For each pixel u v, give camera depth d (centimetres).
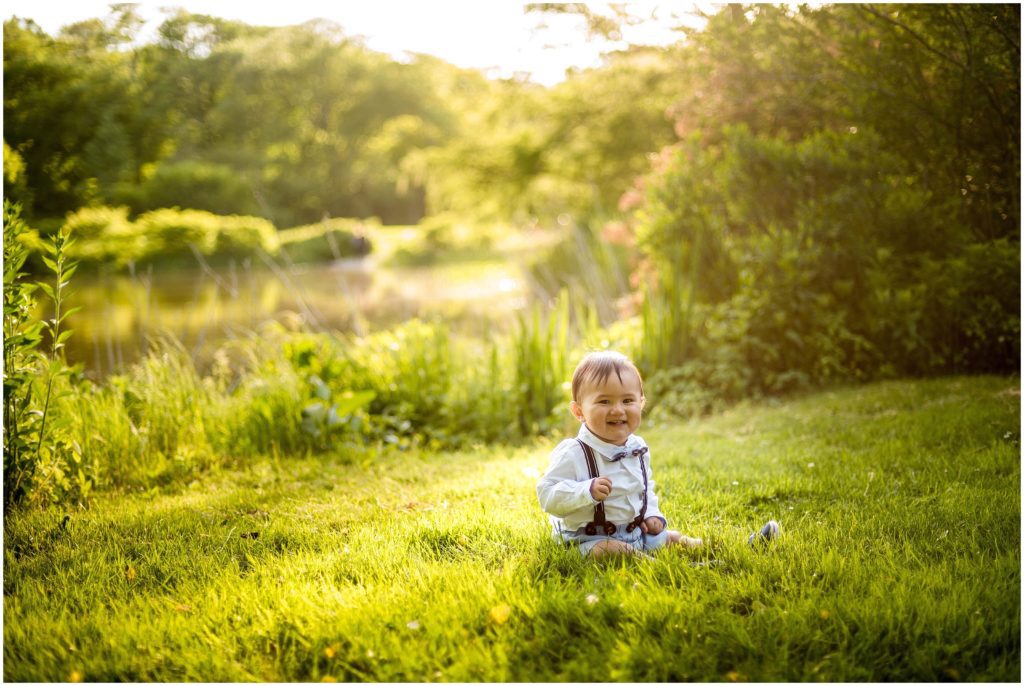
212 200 2795
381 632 231
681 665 210
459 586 258
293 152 4288
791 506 351
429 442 588
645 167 1481
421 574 274
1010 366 604
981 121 573
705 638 222
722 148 764
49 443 393
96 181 943
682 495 374
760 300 646
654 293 741
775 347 659
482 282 2058
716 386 663
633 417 291
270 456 515
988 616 230
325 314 1449
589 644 224
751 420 557
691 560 282
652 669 208
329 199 4878
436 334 675
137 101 1031
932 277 608
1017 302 568
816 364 664
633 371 295
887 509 333
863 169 622
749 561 269
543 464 451
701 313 693
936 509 327
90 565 304
